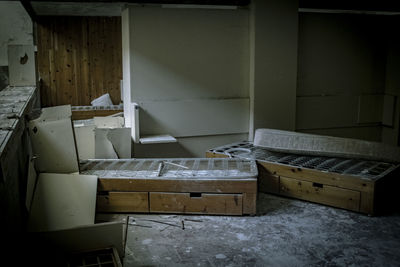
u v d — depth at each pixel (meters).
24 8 5.91
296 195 4.16
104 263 2.57
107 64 8.05
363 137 6.26
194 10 5.11
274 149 4.52
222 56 5.29
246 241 3.29
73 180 3.66
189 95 5.24
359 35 5.95
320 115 5.91
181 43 5.11
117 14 7.51
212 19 5.19
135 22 4.92
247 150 4.76
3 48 6.54
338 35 5.84
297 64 5.68
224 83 5.35
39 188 3.53
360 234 3.42
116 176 3.79
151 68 5.05
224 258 3.03
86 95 8.04
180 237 3.36
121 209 3.80
